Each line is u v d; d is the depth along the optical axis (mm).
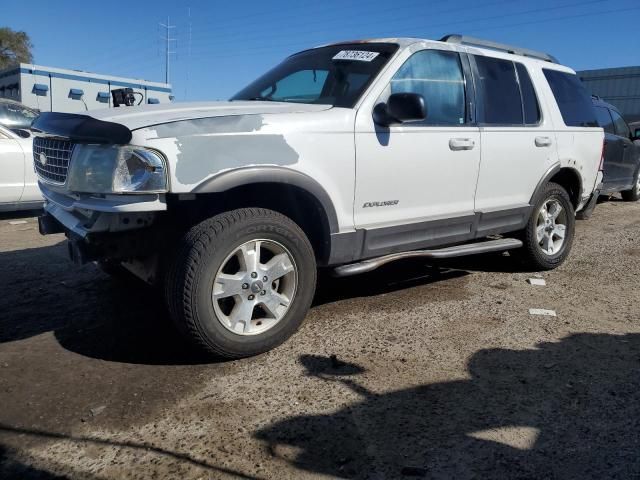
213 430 2754
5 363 3467
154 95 18531
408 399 3055
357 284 5141
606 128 9953
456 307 4539
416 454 2578
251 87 4836
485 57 4891
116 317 4242
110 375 3316
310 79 4387
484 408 2973
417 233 4316
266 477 2416
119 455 2566
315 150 3604
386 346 3740
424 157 4215
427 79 4328
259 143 3375
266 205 3766
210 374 3330
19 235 7125
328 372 3355
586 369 3443
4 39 47531
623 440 2705
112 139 3092
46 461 2527
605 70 36375
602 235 7809
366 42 4457
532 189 5273
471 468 2482
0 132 7742
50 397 3064
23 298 4668
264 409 2943
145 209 3098
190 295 3209
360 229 3932
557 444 2668
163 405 2984
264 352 3598
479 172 4680
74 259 3352
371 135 3879
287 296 3631
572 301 4754
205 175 3189
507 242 5105
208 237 3227
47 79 16234
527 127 5152
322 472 2449
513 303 4664
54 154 3674
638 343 3857
